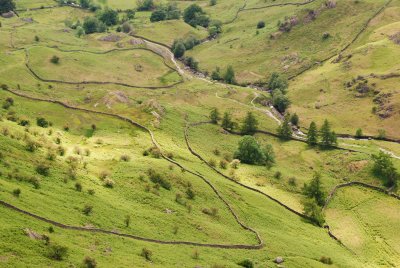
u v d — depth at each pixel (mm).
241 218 120312
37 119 148500
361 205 155625
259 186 151750
